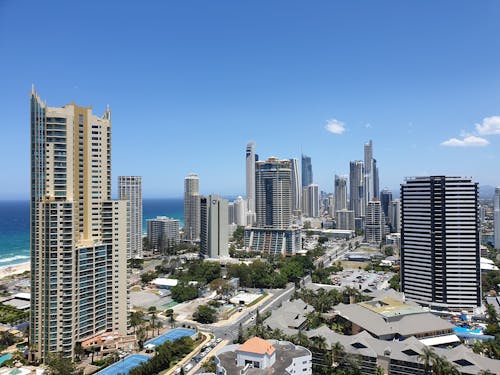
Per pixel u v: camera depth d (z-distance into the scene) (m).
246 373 175.25
